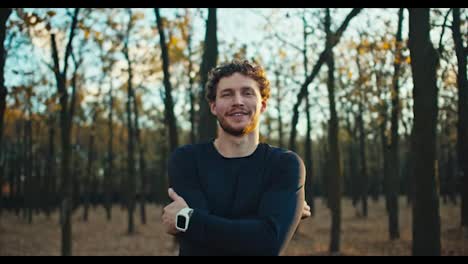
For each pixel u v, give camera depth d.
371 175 38.12
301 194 1.93
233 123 1.91
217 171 1.92
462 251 11.91
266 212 1.84
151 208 39.62
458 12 9.52
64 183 11.68
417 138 7.66
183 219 1.81
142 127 33.38
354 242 15.81
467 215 15.02
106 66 16.44
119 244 17.38
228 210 1.88
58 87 11.35
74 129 31.31
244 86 1.94
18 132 27.36
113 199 47.66
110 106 25.45
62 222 11.70
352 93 13.60
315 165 47.59
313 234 18.42
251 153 1.95
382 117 15.74
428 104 7.59
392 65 12.26
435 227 7.50
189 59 16.36
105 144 34.97
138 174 42.03
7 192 37.03
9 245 16.75
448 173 25.98
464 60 9.78
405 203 32.62
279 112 22.66
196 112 21.20
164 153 24.95
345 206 33.53
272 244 1.80
